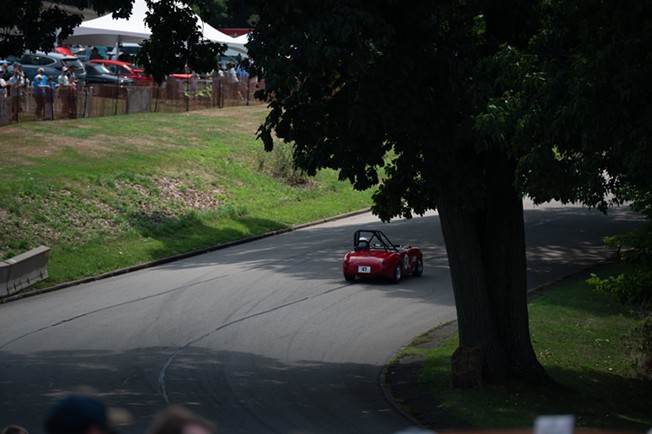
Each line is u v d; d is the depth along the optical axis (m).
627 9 19.16
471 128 21.39
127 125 65.00
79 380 24.38
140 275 40.88
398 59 21.30
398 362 28.27
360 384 25.67
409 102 21.42
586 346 30.94
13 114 59.53
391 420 22.03
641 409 24.64
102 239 44.06
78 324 31.53
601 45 19.83
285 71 20.27
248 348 29.05
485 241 26.28
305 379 25.84
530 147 20.83
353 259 39.06
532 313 34.16
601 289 28.31
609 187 20.55
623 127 18.78
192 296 36.38
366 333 31.45
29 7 24.98
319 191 62.47
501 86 21.75
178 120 70.50
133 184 52.62
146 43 26.92
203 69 27.44
